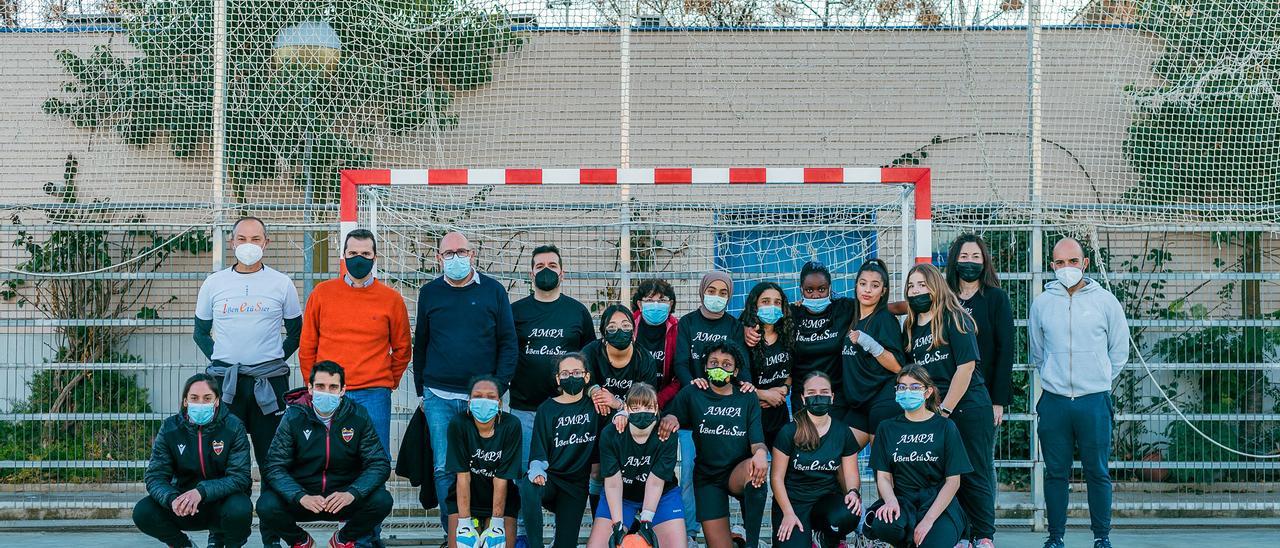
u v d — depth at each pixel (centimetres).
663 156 830
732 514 735
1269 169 777
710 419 587
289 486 573
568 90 816
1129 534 700
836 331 614
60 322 734
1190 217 777
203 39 797
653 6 827
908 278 602
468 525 576
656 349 632
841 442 580
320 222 762
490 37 810
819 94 830
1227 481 771
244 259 616
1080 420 613
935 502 559
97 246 789
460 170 679
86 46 816
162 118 802
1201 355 761
